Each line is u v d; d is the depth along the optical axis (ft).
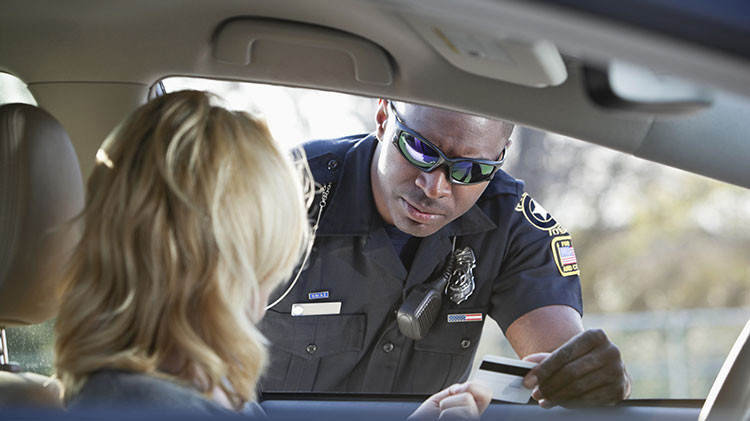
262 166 4.17
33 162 4.80
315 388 8.49
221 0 5.51
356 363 8.47
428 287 8.21
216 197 4.00
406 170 7.50
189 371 4.01
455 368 8.55
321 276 8.31
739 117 5.61
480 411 6.07
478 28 3.79
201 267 4.00
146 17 5.68
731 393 5.93
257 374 4.18
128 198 4.04
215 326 4.01
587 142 5.75
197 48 5.88
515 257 8.43
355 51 5.64
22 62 5.99
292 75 5.92
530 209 8.60
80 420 3.50
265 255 4.20
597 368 6.14
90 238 4.09
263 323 8.36
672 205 50.16
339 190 8.31
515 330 8.30
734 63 3.09
